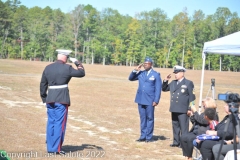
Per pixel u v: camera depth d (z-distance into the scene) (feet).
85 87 99.04
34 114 48.03
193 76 190.39
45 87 26.89
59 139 26.89
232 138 23.02
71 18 394.32
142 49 372.58
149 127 34.86
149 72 34.78
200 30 362.74
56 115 26.55
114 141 34.50
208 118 25.21
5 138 31.99
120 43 373.81
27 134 34.58
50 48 379.55
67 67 26.48
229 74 226.38
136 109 59.93
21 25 389.60
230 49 30.14
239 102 20.80
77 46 391.65
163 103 71.87
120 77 151.74
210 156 23.53
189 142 25.95
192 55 356.59
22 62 241.35
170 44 370.53
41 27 382.01
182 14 377.91
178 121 33.19
